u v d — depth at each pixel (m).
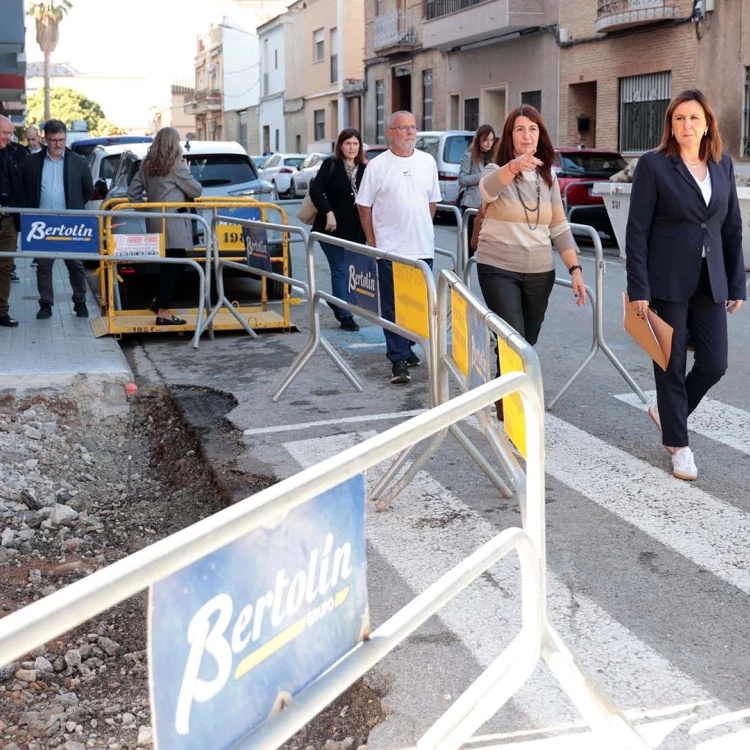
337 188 9.22
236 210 11.00
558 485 5.14
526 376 2.57
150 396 7.38
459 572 2.29
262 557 1.78
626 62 23.59
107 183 15.27
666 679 3.26
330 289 12.35
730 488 5.04
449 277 4.50
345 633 2.04
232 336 9.51
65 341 8.60
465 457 5.62
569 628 3.61
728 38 20.20
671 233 4.87
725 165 4.90
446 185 22.08
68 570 4.39
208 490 5.50
